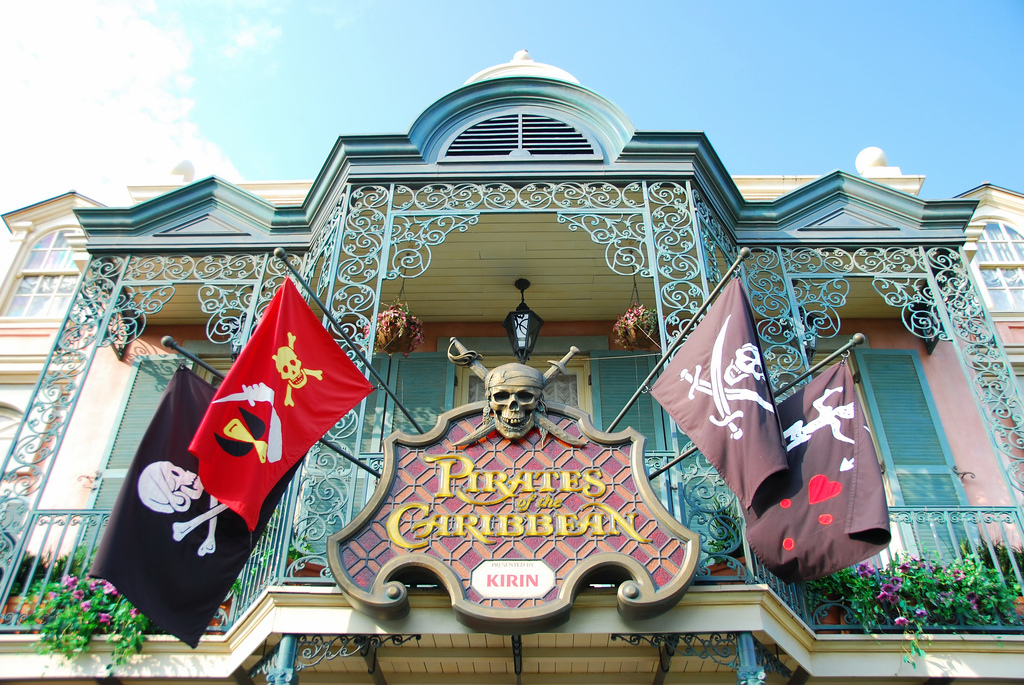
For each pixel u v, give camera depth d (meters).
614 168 7.18
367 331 6.62
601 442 5.50
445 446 5.48
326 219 7.49
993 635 5.55
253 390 4.95
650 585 4.80
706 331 5.46
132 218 7.77
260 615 5.12
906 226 7.63
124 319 8.13
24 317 8.98
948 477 7.53
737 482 4.85
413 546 5.03
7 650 5.62
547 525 5.13
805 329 7.04
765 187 9.29
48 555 6.45
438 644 5.56
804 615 5.61
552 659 5.69
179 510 4.88
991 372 6.73
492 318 8.84
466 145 7.41
